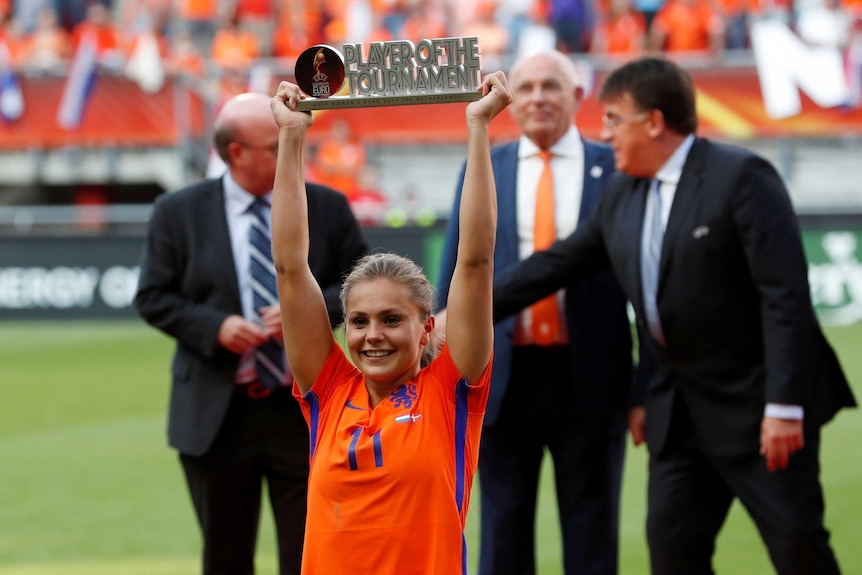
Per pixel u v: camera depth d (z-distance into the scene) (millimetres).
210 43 51875
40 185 50531
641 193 12414
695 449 12195
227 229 13383
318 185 13594
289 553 13078
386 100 9016
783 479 11562
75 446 25844
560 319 13891
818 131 44156
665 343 12164
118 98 47219
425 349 9703
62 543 18844
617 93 12219
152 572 17297
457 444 8984
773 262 11477
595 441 13805
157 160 47656
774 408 11305
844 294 41719
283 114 9172
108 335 42188
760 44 44250
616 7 47406
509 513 13836
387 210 43938
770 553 11820
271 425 13070
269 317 12875
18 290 45781
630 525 19516
